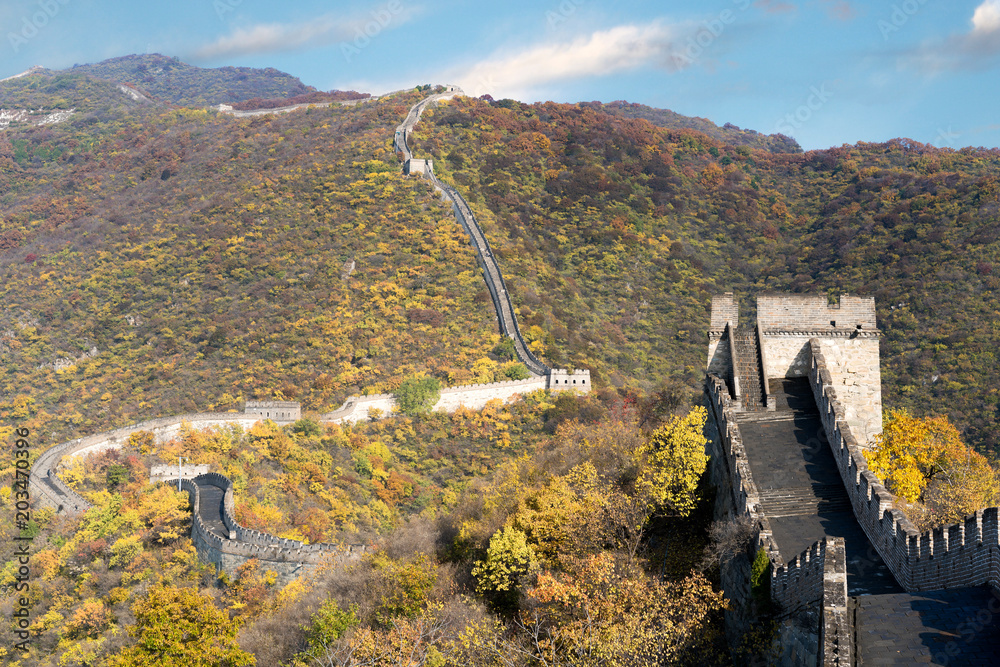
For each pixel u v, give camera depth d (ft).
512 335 488.02
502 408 393.50
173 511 236.84
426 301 532.73
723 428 129.90
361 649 121.80
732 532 105.29
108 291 595.06
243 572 196.75
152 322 541.75
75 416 444.14
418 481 325.62
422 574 137.08
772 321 143.95
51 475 284.00
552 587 110.63
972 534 73.82
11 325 557.33
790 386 140.77
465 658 111.04
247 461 306.76
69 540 230.27
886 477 119.03
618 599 107.55
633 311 565.12
